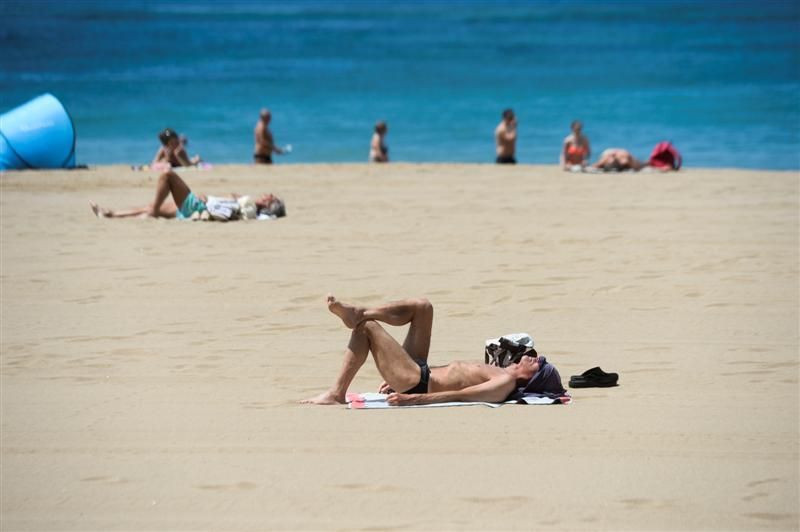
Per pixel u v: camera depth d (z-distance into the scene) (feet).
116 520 45.11
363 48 476.13
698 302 87.71
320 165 190.49
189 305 86.33
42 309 84.84
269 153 203.62
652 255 105.91
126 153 221.46
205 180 166.30
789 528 44.68
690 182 163.84
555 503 46.73
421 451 52.85
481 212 133.39
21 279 94.99
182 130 255.70
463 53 452.76
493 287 92.43
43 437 55.06
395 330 81.25
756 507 46.62
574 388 64.85
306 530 44.04
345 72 382.22
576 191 154.20
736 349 74.08
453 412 59.26
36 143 175.94
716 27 613.11
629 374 68.08
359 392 64.34
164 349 73.72
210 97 313.94
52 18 650.02
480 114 286.25
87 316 82.79
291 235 117.08
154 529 44.27
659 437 55.26
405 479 49.16
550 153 228.02
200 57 433.89
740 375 67.72
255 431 55.93
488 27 615.16
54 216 128.98
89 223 124.26
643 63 411.34
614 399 62.28
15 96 308.60
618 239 114.42
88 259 103.65
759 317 82.99
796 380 66.59
